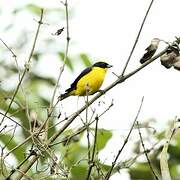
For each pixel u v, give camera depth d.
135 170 13.37
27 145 11.73
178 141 14.23
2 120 9.46
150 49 10.34
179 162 14.37
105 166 10.34
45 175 9.30
